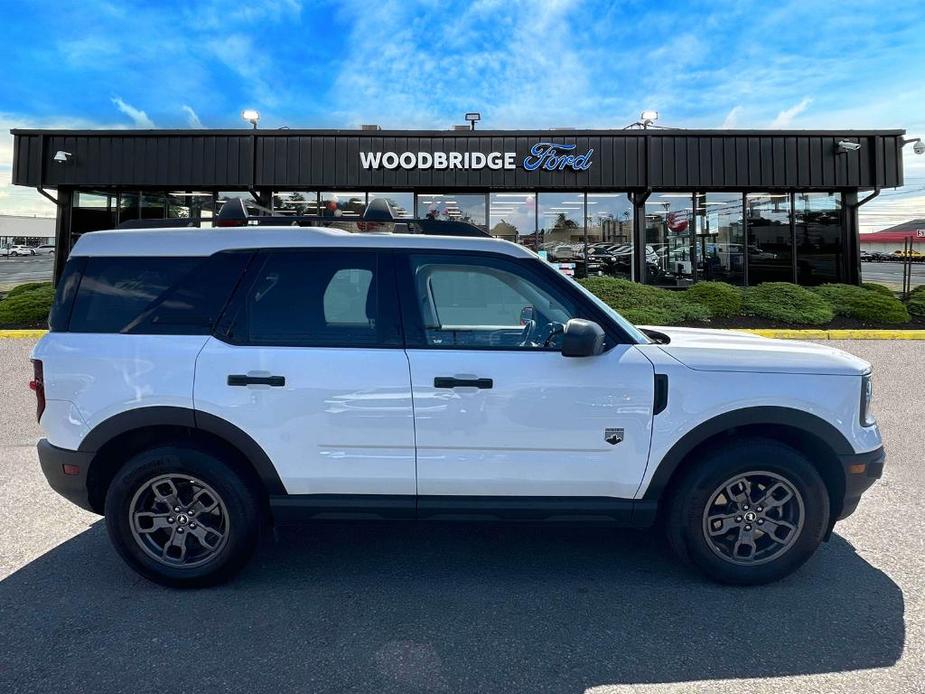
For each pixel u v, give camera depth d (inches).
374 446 137.9
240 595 140.6
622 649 120.0
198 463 139.1
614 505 139.6
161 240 146.5
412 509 139.7
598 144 622.5
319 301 142.7
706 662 116.0
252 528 141.9
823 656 117.7
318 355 138.3
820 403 138.3
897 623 128.4
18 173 620.4
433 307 152.9
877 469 141.9
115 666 114.5
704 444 142.4
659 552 162.6
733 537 142.6
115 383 139.6
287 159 617.9
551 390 136.6
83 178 620.7
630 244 661.9
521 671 113.5
